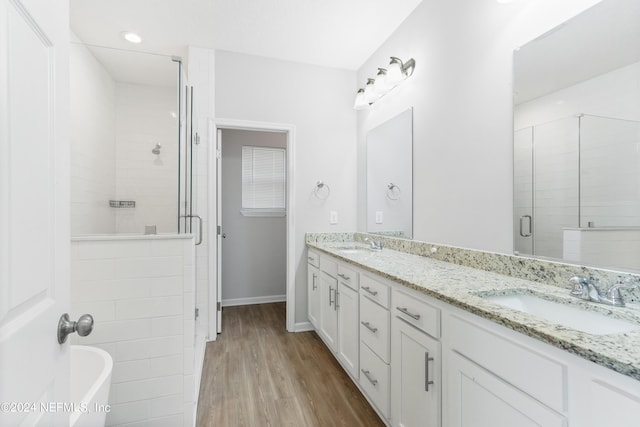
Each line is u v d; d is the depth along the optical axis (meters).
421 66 2.14
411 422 1.34
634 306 0.97
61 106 0.69
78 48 2.11
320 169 3.07
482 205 1.63
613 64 1.08
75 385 1.29
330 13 2.24
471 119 1.71
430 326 1.22
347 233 3.15
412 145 2.24
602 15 1.12
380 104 2.72
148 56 2.16
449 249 1.82
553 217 1.27
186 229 2.23
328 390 1.96
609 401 0.64
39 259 0.59
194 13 2.23
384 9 2.21
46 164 0.62
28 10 0.54
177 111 2.21
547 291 1.16
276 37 2.56
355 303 1.92
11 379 0.48
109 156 2.29
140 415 1.58
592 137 1.14
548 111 1.30
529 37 1.38
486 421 0.95
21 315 0.52
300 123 3.01
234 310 3.61
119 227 2.24
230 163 3.81
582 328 1.01
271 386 2.00
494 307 0.97
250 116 2.85
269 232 3.95
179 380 1.63
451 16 1.85
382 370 1.58
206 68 2.74
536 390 0.79
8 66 0.49
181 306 1.64
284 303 3.89
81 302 1.52
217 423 1.66
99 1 2.08
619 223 1.05
